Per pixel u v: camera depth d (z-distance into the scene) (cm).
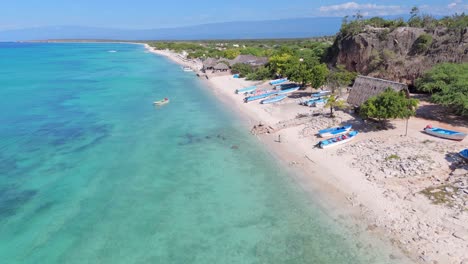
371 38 5503
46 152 3359
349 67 5950
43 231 2119
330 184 2555
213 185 2655
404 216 2072
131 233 2088
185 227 2136
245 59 8819
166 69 10038
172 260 1853
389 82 3650
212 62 9025
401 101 3152
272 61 6975
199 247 1948
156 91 6444
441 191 2206
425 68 4691
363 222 2088
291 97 5200
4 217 2264
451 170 2430
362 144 3059
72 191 2603
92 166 3034
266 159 3094
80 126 4200
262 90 5831
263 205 2355
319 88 5512
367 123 3509
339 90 4628
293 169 2855
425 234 1903
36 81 7800
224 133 3853
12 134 3903
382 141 3052
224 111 4803
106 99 5759
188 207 2358
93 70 9988
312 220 2158
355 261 1791
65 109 5069
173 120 4422
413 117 3616
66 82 7644
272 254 1878
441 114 3653
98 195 2539
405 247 1845
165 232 2092
